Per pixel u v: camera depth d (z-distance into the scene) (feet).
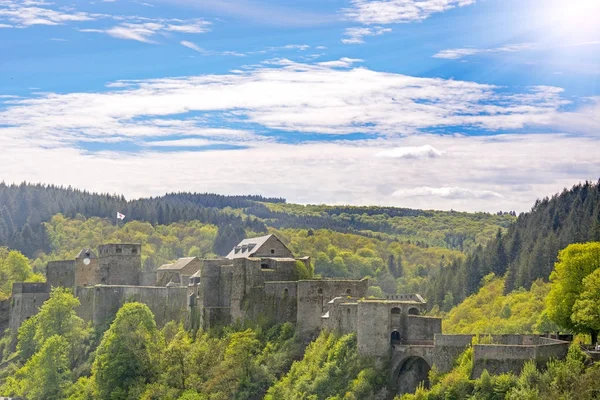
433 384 554.46
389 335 605.73
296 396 627.87
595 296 566.36
